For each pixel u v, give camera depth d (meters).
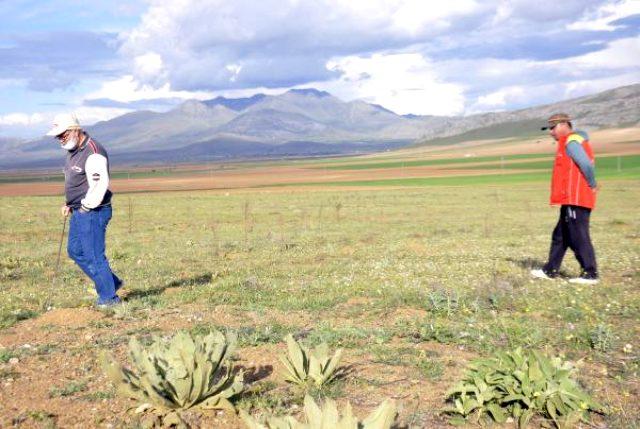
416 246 18.30
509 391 5.05
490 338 7.34
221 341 5.53
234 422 5.00
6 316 8.55
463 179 95.94
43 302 9.86
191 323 8.22
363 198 51.75
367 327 7.98
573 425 4.90
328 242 20.02
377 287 10.94
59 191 111.62
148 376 5.07
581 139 10.87
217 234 23.33
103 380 5.93
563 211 11.10
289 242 19.81
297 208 39.72
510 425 4.93
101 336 7.52
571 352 6.82
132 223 28.64
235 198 54.75
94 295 10.51
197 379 5.05
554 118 11.05
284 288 11.08
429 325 7.86
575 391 5.06
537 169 127.25
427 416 5.10
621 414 5.05
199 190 90.94
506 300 9.46
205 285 11.34
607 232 22.47
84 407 5.27
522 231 24.00
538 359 5.23
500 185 74.38
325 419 3.63
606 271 12.56
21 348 6.91
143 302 9.58
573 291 10.17
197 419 5.04
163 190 95.88
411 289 10.55
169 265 14.63
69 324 8.12
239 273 13.15
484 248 17.69
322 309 9.23
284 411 5.16
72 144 8.65
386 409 3.71
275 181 123.50
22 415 5.09
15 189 128.50
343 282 11.70
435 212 36.12
